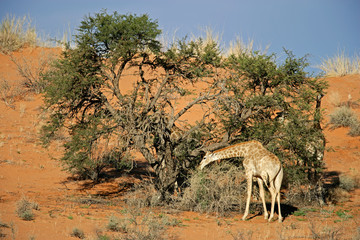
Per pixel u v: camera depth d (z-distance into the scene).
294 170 12.19
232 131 12.31
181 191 12.98
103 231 8.16
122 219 9.10
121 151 11.27
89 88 11.84
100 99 12.55
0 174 14.67
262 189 10.82
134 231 7.85
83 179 15.57
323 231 8.95
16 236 7.12
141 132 11.26
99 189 14.25
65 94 11.55
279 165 10.28
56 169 16.39
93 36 11.95
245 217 10.47
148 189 12.77
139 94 13.03
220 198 11.06
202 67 13.19
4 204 10.30
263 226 9.72
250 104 12.02
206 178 11.94
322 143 12.84
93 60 12.43
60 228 8.09
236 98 12.35
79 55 11.82
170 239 7.94
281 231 9.02
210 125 12.55
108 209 10.85
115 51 11.69
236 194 11.92
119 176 16.14
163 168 12.23
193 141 13.34
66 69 11.72
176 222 9.41
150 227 8.15
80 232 7.70
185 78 13.43
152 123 11.60
